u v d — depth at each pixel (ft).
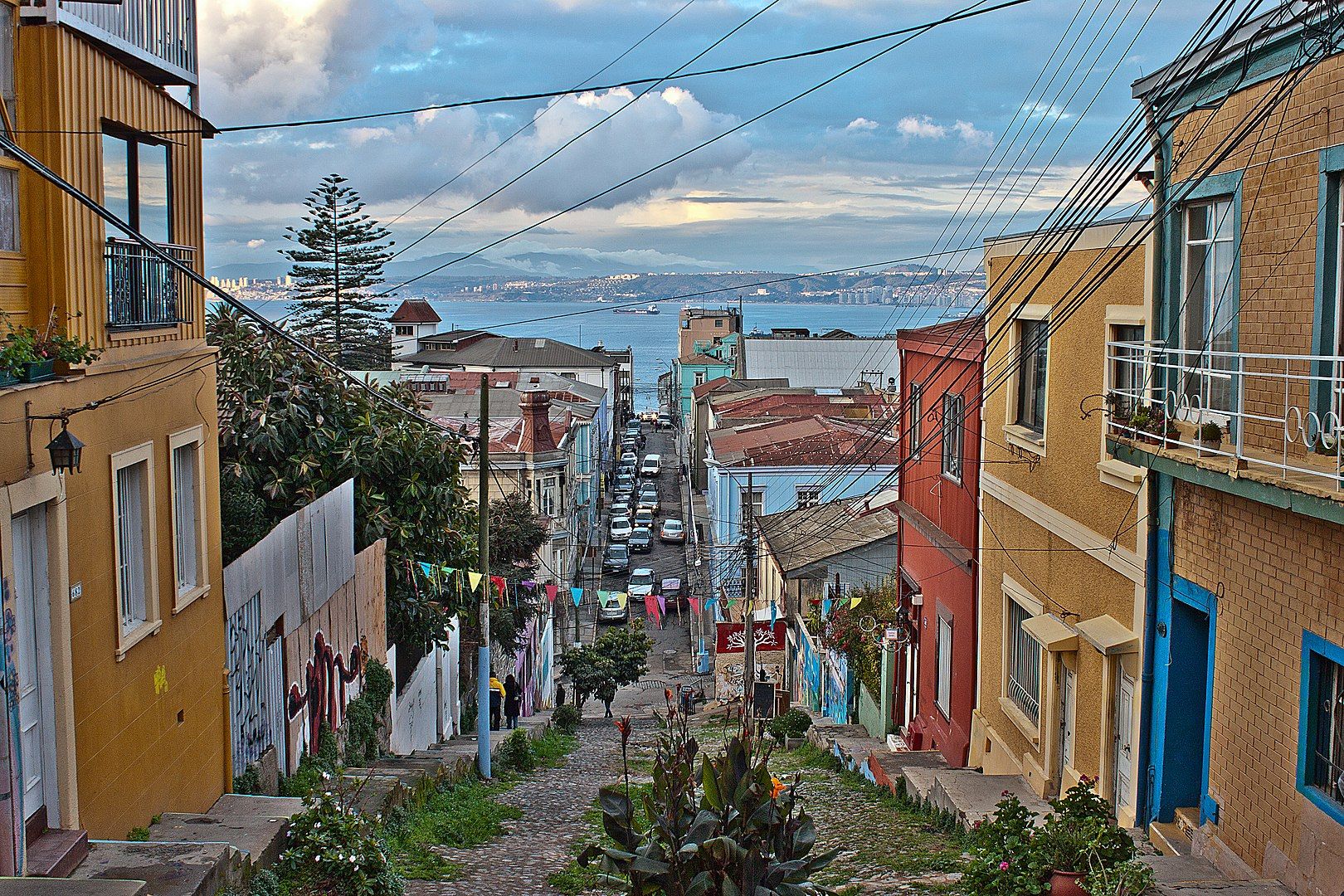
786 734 75.61
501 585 71.46
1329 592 24.32
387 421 57.57
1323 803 24.49
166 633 31.40
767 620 107.14
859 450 123.65
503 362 257.75
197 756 33.37
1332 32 24.70
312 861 28.14
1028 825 26.61
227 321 53.16
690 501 191.11
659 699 118.62
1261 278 28.35
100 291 28.55
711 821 21.61
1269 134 27.96
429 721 65.26
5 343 24.08
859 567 96.94
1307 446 24.75
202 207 35.50
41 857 23.56
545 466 129.39
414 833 37.50
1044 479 41.16
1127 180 27.96
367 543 56.13
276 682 40.47
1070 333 38.78
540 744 69.56
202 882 23.93
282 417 51.85
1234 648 28.68
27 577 24.50
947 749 53.57
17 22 26.40
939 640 56.65
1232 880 27.37
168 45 33.81
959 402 52.85
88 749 26.61
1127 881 24.23
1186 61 25.68
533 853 37.29
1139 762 32.94
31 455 24.11
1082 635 35.91
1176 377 32.53
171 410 32.27
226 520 44.65
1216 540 29.50
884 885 29.89
